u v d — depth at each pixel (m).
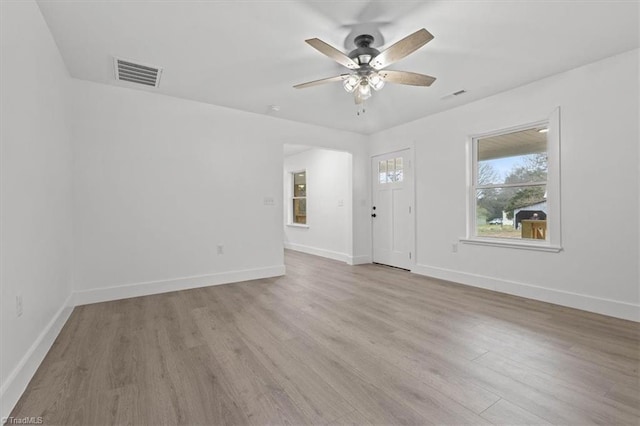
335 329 2.47
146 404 1.53
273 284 3.94
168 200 3.57
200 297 3.36
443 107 3.99
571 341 2.22
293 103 3.80
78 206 3.06
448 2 1.94
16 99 1.67
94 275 3.15
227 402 1.55
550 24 2.18
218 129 3.90
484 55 2.63
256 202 4.21
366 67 2.40
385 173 5.19
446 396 1.59
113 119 3.25
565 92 2.97
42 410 1.48
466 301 3.20
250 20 2.12
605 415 1.43
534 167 3.33
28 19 1.85
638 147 2.56
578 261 2.92
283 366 1.90
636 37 2.37
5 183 1.53
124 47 2.48
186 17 2.09
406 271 4.73
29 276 1.83
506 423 1.39
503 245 3.50
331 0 1.92
